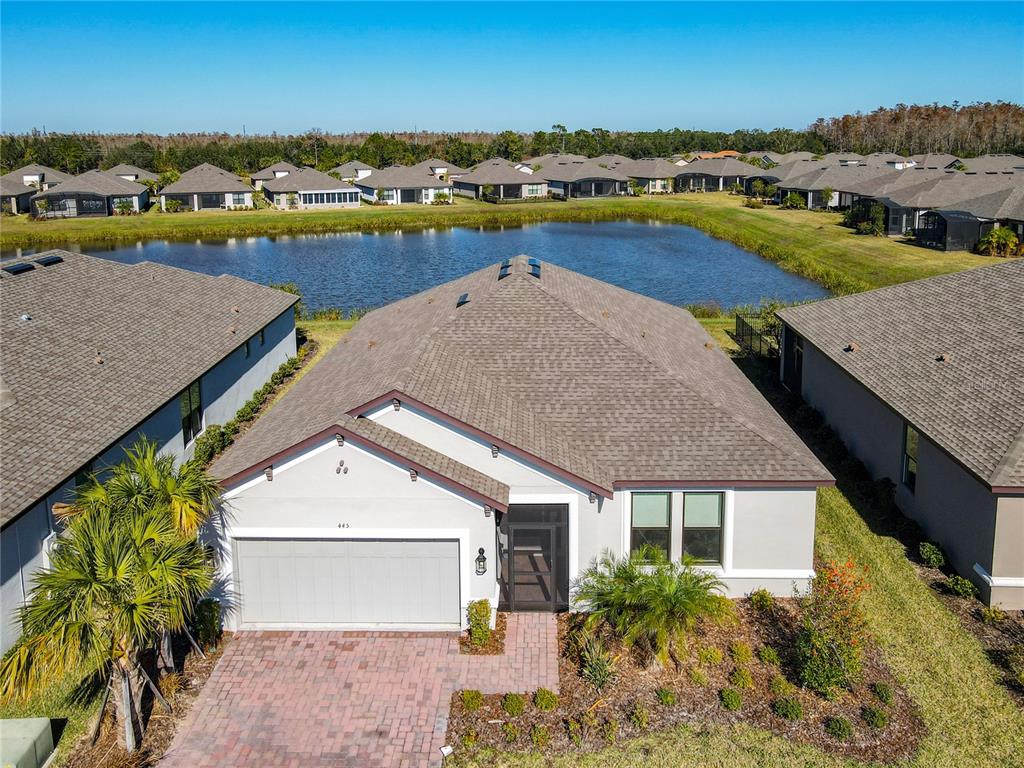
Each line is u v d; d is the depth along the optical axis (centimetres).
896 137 18812
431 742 1520
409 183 12012
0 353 2308
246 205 11238
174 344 2884
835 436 2884
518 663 1741
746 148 19750
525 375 2200
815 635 1641
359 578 1858
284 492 1791
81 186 10475
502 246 8631
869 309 3119
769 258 7762
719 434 2020
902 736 1515
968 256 6800
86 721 1559
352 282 6744
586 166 13100
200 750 1497
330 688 1666
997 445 1919
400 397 1839
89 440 2067
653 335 2689
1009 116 18975
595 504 1883
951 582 1955
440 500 1786
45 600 1373
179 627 1652
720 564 1989
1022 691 1627
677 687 1655
